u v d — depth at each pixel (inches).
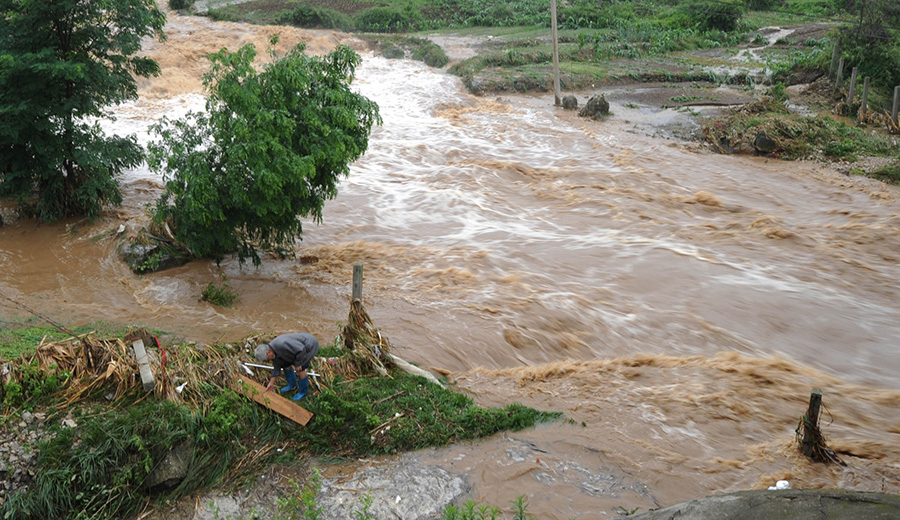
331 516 291.3
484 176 807.7
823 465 329.4
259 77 498.6
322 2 1859.0
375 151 897.5
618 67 1402.6
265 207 490.3
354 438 331.9
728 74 1352.1
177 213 518.9
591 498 303.9
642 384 405.4
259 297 501.4
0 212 617.9
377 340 395.5
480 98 1198.3
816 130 942.4
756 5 2098.9
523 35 1619.1
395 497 301.6
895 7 1230.3
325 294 508.4
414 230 658.2
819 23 1870.1
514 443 340.5
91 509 287.9
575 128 1026.1
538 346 449.1
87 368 330.6
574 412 371.9
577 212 714.2
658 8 2007.9
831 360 450.9
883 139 953.5
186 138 511.2
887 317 506.3
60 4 577.0
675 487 312.2
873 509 210.4
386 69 1353.3
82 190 602.5
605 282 548.1
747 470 325.4
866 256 609.9
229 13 1676.9
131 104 1029.2
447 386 391.2
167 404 318.0
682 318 490.6
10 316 442.0
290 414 333.1
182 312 469.7
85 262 546.0
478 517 286.2
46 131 594.6
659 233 658.2
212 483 305.9
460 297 505.7
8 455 291.1
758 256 606.5
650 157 892.6
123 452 299.3
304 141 498.0
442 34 1668.3
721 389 398.3
